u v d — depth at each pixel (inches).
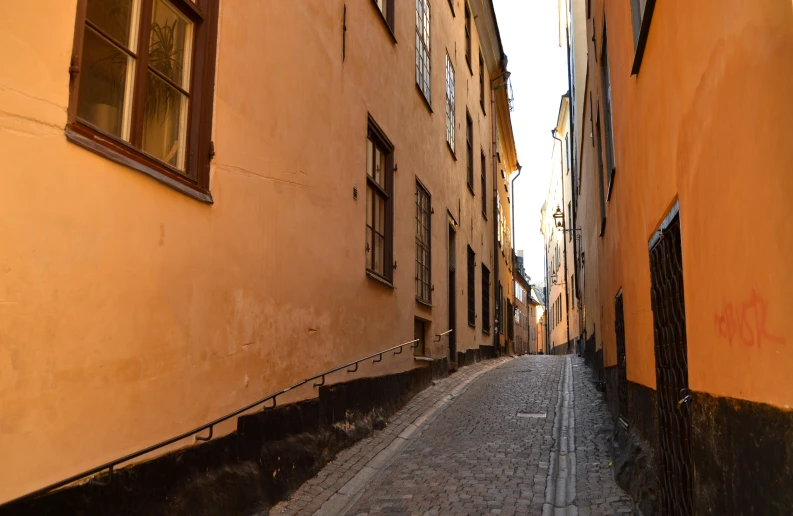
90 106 134.5
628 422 246.5
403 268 394.0
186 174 165.2
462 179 642.8
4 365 106.3
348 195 294.7
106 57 140.0
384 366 348.5
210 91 177.9
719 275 99.1
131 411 137.9
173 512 149.8
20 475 108.5
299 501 210.1
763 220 76.6
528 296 2052.2
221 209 179.3
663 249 157.6
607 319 364.5
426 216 475.8
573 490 228.1
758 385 80.1
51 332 116.1
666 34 138.9
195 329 164.1
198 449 164.2
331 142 274.4
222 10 185.8
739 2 83.6
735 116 87.0
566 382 523.5
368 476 251.0
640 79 183.8
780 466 71.8
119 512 131.9
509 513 206.8
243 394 189.8
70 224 121.4
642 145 184.4
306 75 248.7
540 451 287.7
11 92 109.8
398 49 400.8
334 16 285.0
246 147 196.2
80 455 122.5
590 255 539.8
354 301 299.0
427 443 307.0
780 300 71.3
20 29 112.3
